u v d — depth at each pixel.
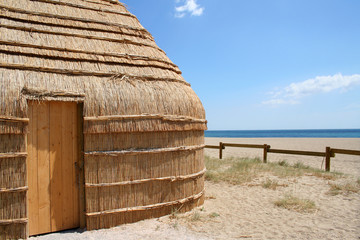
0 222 4.13
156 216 5.27
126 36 6.13
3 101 4.12
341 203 6.61
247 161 12.49
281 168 11.05
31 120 4.51
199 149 6.06
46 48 4.98
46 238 4.39
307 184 8.54
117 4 6.96
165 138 5.30
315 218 5.59
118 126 4.77
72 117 4.83
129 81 5.23
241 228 5.02
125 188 4.92
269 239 4.55
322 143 30.36
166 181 5.32
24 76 4.46
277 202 6.53
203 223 5.20
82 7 6.19
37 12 5.43
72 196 4.83
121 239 4.36
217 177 9.22
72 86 4.67
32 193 4.52
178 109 5.46
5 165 4.18
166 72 6.05
